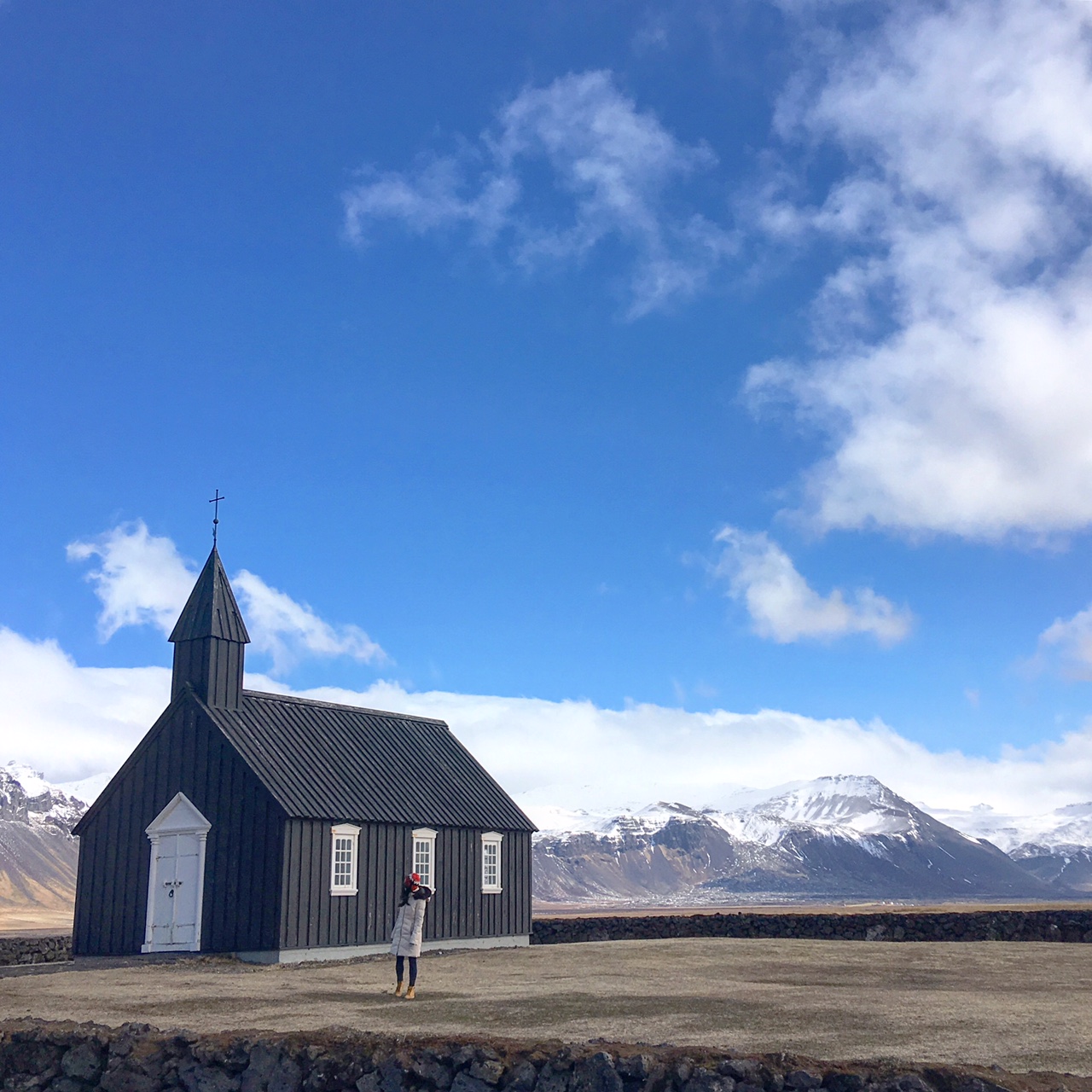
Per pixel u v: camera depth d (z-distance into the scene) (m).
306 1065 19.59
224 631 44.59
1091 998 23.66
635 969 31.75
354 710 50.56
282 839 39.50
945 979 27.84
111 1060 21.00
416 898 26.42
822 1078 16.58
